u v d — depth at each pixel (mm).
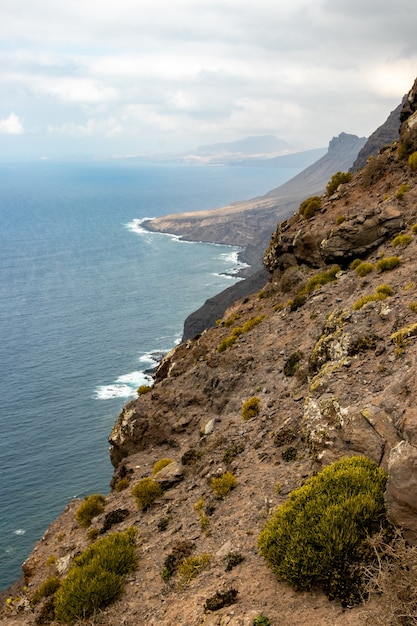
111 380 152375
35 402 138250
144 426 37844
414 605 9609
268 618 12203
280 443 22969
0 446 116312
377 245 37938
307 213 49125
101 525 27250
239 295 166125
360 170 51250
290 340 34812
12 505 95438
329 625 11234
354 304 28234
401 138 44906
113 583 18250
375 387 18547
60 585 22312
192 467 27031
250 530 17406
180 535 20266
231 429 28047
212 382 36281
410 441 13898
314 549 12680
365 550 12117
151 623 15180
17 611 23969
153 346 182375
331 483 14422
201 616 13680
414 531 11961
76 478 104000
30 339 190500
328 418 18406
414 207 37594
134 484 31453
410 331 21062
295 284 44344
